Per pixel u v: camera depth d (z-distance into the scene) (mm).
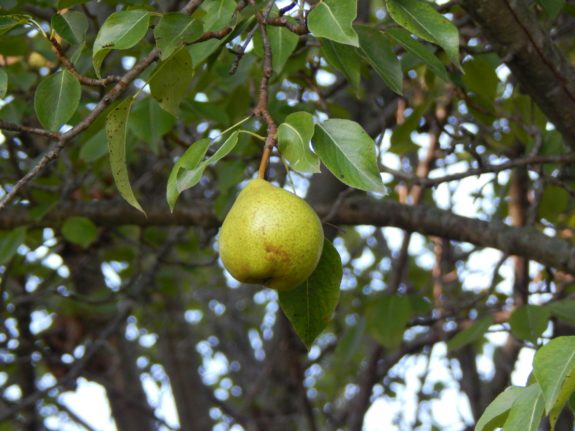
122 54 3754
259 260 1995
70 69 2352
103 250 5621
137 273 5293
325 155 2039
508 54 3121
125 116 2227
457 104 4547
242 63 3660
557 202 4344
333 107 4031
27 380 6375
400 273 5344
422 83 4184
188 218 4570
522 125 3912
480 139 4531
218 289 8914
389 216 4246
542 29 3096
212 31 2480
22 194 4438
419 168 5125
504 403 1975
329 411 7840
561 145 3941
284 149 2020
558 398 1781
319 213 4324
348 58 2684
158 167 5059
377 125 5012
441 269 5598
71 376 5336
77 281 5918
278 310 5418
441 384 7625
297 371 5520
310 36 3568
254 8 2363
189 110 3740
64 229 4223
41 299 5816
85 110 4254
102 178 5000
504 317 4090
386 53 2668
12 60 4203
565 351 1775
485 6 3014
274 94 3926
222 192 4285
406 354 5570
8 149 4176
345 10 2131
